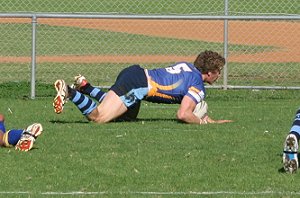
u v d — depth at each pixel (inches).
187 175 896.3
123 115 1322.6
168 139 1138.0
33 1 3390.7
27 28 2743.6
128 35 2657.5
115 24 2832.2
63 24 2819.9
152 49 2431.1
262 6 3272.6
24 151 1023.6
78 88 1348.4
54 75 2006.6
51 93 1754.4
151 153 1024.9
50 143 1092.5
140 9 3272.6
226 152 1036.5
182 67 1309.1
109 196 800.9
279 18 1689.2
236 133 1197.7
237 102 1658.5
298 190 829.8
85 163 958.4
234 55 2330.2
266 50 2429.9
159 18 1679.4
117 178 880.9
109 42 2544.3
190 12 3193.9
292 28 2755.9
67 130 1214.9
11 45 2497.5
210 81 1318.9
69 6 3324.3
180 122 1317.7
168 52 2379.4
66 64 2172.7
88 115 1296.8
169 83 1296.8
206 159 988.6
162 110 1512.1
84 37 2613.2
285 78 1980.8
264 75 2015.3
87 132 1196.5
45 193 813.9
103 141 1115.3
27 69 2103.8
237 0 3331.7
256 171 918.4
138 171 915.4
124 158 989.8
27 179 873.5
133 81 1300.4
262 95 1761.8
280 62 2210.9
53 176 888.9
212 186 847.1
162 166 943.0
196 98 1293.1
